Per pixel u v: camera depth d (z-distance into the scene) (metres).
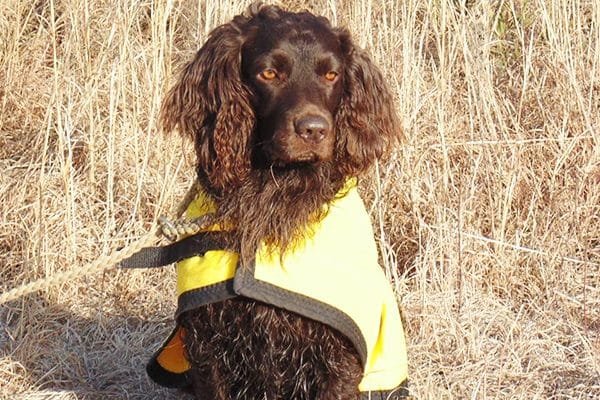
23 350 4.77
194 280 3.69
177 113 3.89
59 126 5.43
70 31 5.94
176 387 4.32
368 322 3.71
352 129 3.82
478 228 5.46
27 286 3.85
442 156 5.57
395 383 3.89
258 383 3.86
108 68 6.00
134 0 5.77
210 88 3.77
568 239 5.38
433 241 5.27
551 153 5.64
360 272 3.73
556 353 4.75
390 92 4.01
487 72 5.69
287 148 3.55
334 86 3.73
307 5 6.34
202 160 3.80
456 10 6.27
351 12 5.70
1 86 6.24
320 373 3.78
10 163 5.99
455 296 5.12
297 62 3.65
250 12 3.89
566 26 5.80
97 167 5.83
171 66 5.83
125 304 5.27
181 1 6.18
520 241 5.46
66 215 5.37
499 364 4.64
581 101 5.62
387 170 5.48
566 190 5.51
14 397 4.50
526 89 5.96
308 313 3.58
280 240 3.63
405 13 5.71
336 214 3.78
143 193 5.69
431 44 6.27
